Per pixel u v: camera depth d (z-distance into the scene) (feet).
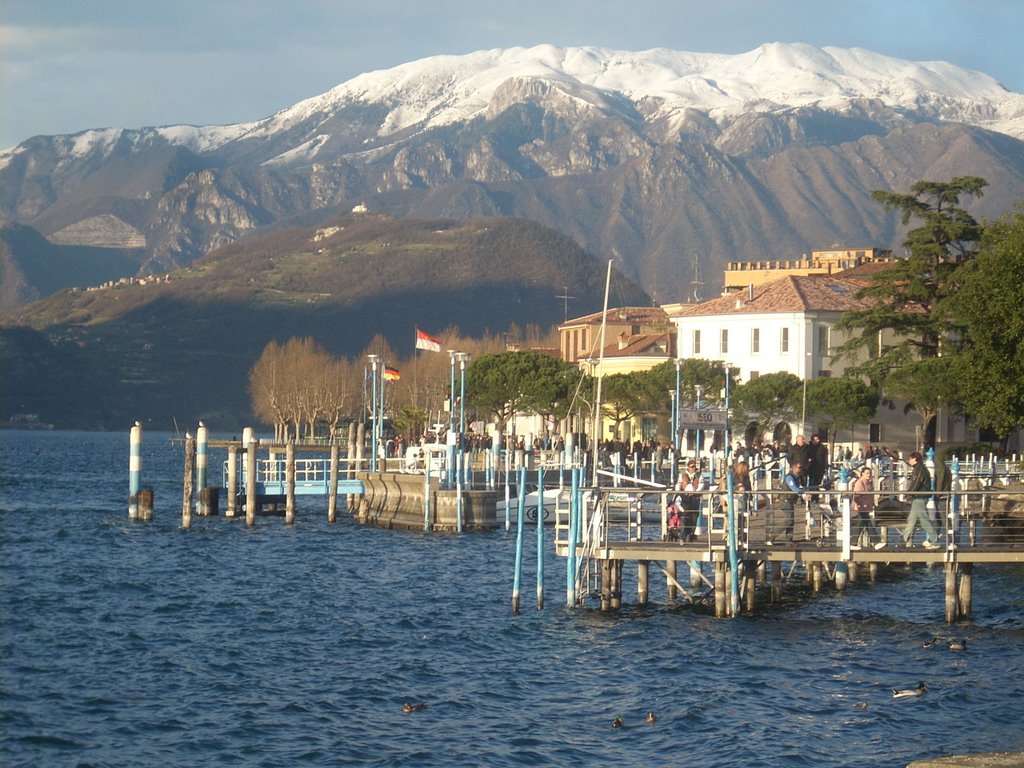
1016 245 308.19
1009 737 133.28
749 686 153.89
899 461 303.68
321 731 136.77
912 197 459.32
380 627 193.06
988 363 302.86
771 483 226.79
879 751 128.67
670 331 573.33
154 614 206.49
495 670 163.73
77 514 393.70
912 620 194.29
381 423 439.22
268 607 212.84
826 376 492.13
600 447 406.41
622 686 154.81
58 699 148.66
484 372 494.59
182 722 139.95
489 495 328.29
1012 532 241.76
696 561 206.80
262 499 372.38
